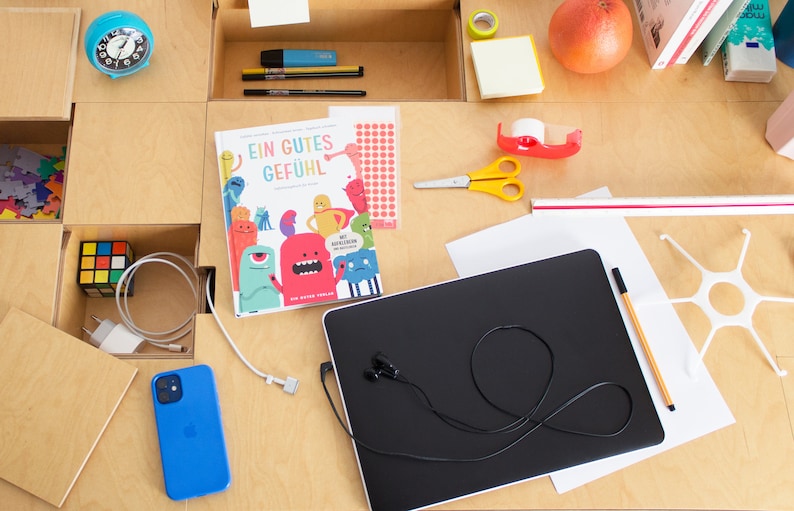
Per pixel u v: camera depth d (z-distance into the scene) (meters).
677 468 0.86
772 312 0.94
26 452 0.83
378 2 1.07
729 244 0.97
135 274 1.04
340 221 0.94
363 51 1.15
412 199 0.97
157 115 0.99
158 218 0.95
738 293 0.95
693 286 0.95
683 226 0.98
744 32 1.05
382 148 1.00
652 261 0.96
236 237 0.93
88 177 0.96
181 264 1.05
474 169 1.00
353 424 0.84
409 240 0.96
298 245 0.93
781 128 1.00
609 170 1.00
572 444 0.84
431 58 1.16
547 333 0.89
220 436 0.84
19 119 0.98
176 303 1.03
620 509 0.84
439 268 0.95
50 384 0.85
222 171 0.96
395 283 0.94
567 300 0.90
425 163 0.99
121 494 0.82
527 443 0.84
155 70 1.01
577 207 0.96
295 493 0.83
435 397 0.86
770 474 0.86
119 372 0.86
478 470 0.83
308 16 1.04
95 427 0.84
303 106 1.01
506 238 0.96
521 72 1.01
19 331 0.87
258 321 0.91
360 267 0.93
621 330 0.89
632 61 1.07
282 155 0.97
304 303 0.91
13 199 1.06
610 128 1.02
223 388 0.87
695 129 1.03
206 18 1.04
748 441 0.87
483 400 0.86
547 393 0.86
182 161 0.97
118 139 0.98
